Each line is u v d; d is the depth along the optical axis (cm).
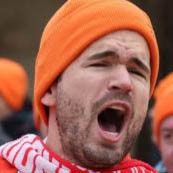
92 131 495
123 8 509
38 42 1619
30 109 1063
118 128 505
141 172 521
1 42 1619
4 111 1041
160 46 1559
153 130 876
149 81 517
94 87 496
